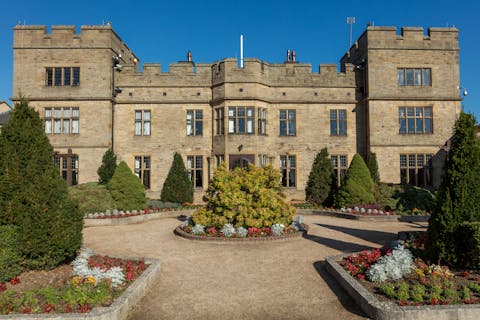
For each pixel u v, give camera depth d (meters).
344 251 10.18
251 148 22.02
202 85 23.53
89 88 22.42
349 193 18.16
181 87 23.55
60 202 7.92
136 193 17.38
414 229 13.74
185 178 20.55
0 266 6.76
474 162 7.78
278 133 23.38
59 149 22.16
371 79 22.91
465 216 7.62
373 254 8.25
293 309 6.27
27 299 5.80
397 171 22.72
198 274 8.23
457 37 23.39
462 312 5.45
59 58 22.44
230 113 22.39
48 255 7.47
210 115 23.47
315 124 23.61
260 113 22.80
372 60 22.97
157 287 7.39
